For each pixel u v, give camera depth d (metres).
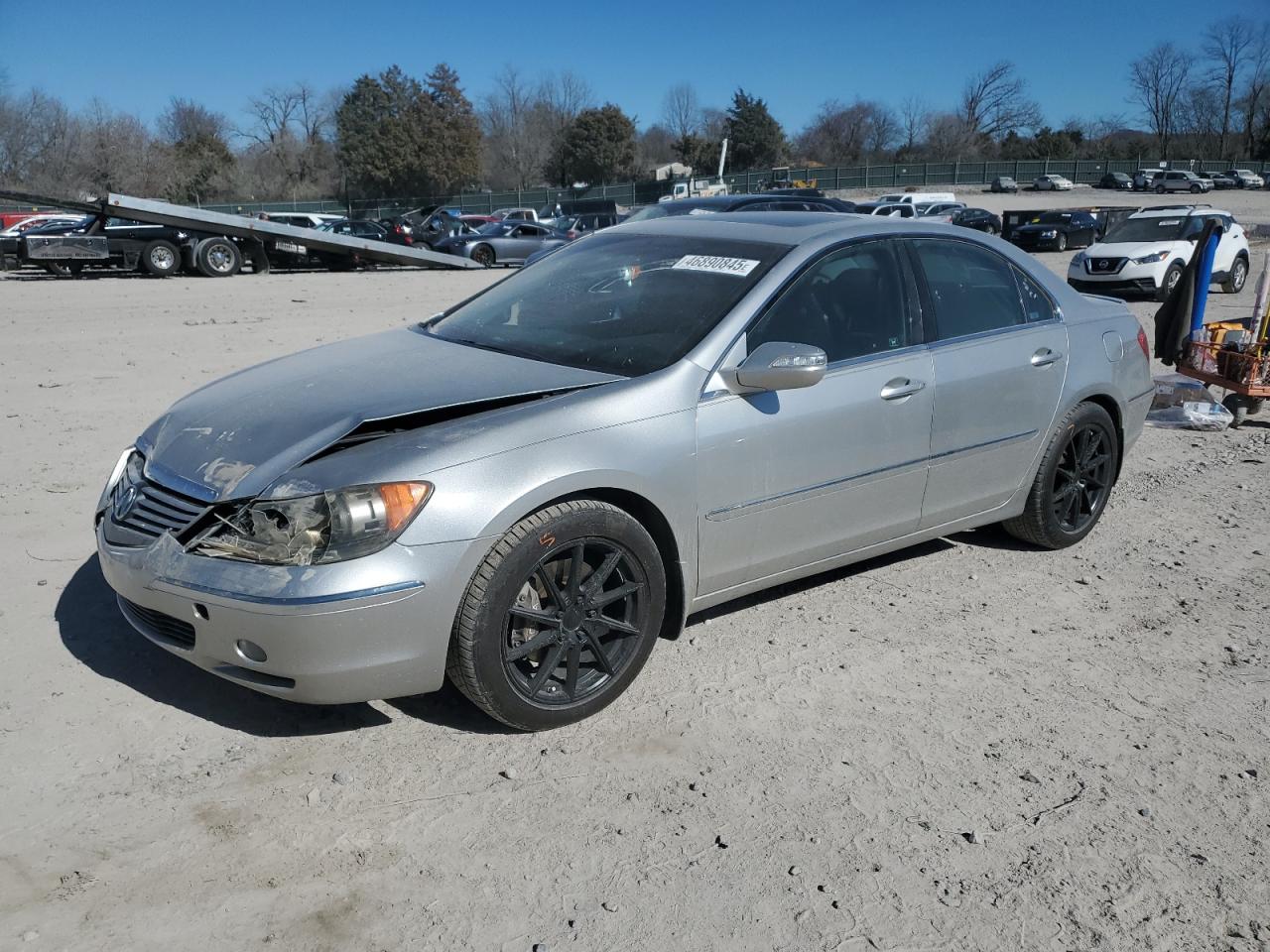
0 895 2.68
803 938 2.62
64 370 9.64
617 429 3.46
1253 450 7.43
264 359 10.43
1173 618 4.55
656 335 3.88
